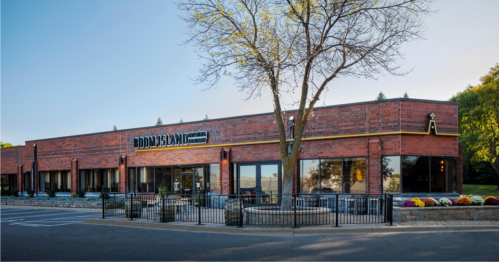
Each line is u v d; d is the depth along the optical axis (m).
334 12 13.82
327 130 19.17
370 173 17.67
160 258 8.59
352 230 12.17
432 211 13.73
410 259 8.11
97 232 13.17
